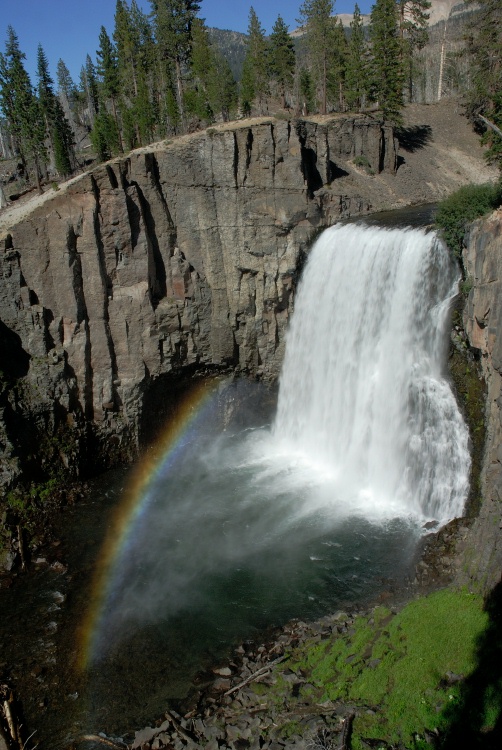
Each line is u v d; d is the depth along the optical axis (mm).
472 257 35969
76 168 88062
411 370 41938
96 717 27109
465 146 85500
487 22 62438
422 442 40812
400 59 89750
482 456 35375
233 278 50656
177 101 78938
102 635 31875
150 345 48906
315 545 37375
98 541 40406
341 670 26172
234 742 23750
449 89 127750
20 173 94500
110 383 48094
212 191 48500
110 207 44969
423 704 22812
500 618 25219
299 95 89438
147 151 47469
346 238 48250
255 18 78750
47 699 28219
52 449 45781
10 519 41000
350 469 47000
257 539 38750
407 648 25859
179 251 49500
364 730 22500
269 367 54312
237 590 34188
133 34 85188
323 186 57344
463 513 37000
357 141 71250
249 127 47688
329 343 49406
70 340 46531
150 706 27344
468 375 37969
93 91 117188
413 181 72875
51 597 35281
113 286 47125
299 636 29688
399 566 34094
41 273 44812
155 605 33719
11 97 84312
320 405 50375
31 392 45188
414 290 42281
